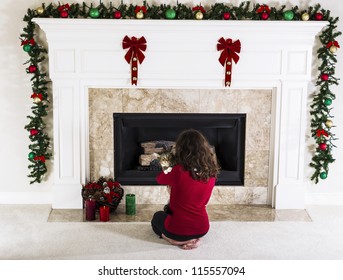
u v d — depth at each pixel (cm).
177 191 360
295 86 445
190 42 432
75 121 446
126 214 444
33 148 453
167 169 357
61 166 453
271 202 470
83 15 427
